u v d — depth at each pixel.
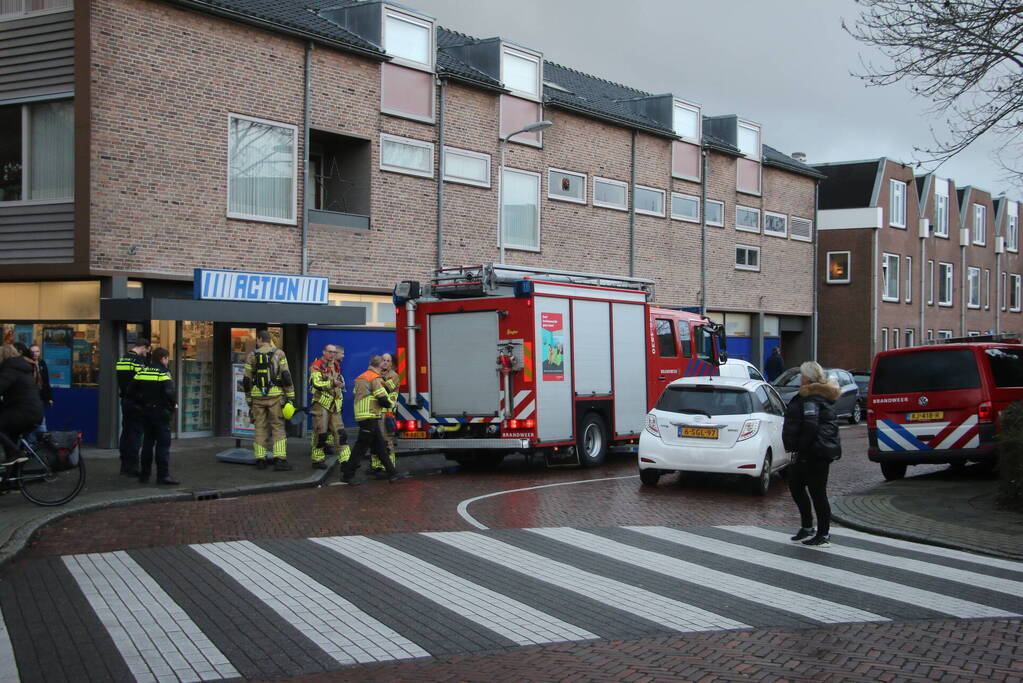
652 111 29.33
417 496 12.44
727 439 12.95
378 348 20.80
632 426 17.09
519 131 21.33
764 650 5.96
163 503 11.62
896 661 5.77
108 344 16.00
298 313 17.38
